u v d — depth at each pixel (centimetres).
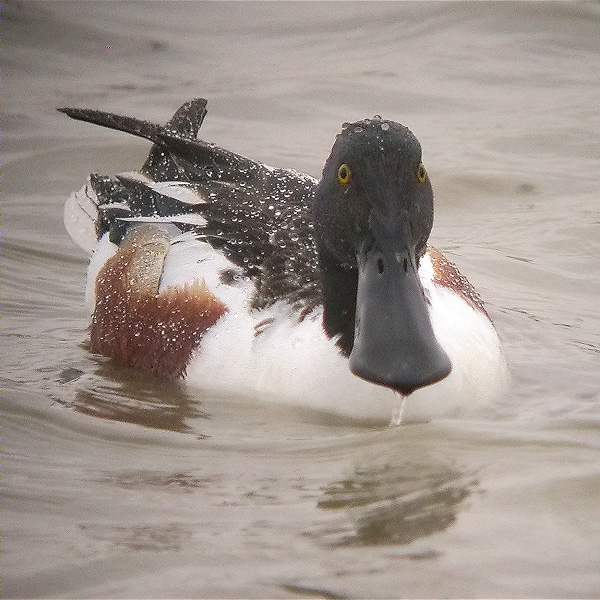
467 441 934
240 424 1000
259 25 2027
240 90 1805
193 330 1091
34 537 794
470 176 1553
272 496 852
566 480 851
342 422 1001
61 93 1809
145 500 848
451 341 1018
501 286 1309
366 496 846
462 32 1958
